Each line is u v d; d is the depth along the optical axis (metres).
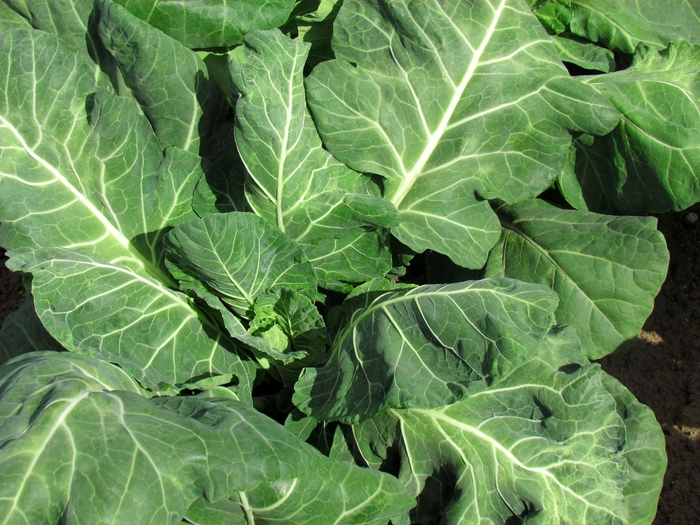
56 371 0.50
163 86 0.63
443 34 0.63
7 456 0.43
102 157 0.62
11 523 0.41
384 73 0.64
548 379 0.56
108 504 0.42
